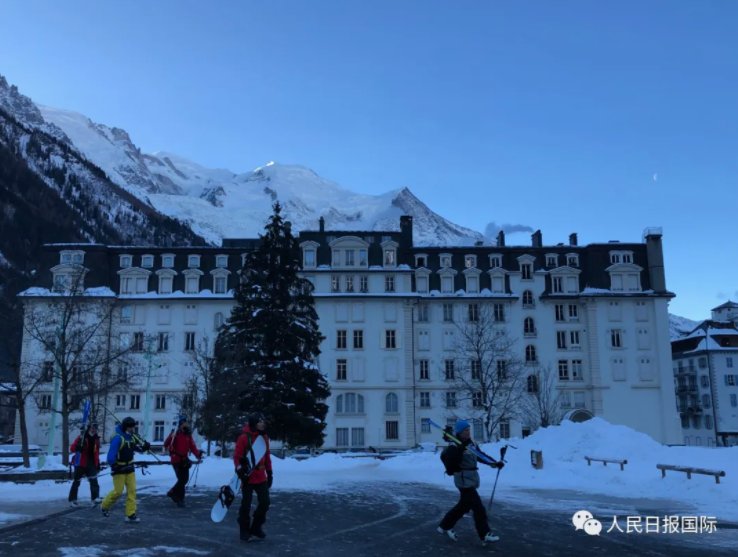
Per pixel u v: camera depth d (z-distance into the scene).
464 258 74.75
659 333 71.44
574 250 75.50
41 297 66.81
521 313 72.50
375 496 18.39
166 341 69.44
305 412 42.88
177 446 15.59
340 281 71.81
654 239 74.25
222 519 12.23
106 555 9.88
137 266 72.38
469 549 10.62
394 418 68.69
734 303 109.94
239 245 82.94
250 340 43.28
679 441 69.06
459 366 70.75
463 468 11.21
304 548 10.59
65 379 32.16
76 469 15.69
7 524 12.52
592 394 70.19
